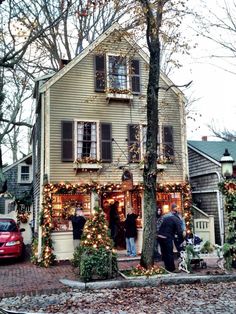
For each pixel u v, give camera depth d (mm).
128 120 14484
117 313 6211
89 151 13875
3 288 8164
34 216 17391
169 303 6871
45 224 12375
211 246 12641
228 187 10469
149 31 10250
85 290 8141
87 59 14344
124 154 14141
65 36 20312
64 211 13250
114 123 14266
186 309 6414
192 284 8727
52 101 13531
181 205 14445
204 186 16688
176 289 8172
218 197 15375
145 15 10219
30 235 17391
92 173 13594
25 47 11500
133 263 11406
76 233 11648
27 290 7883
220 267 9883
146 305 6750
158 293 7766
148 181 10102
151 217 9922
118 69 14781
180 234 9914
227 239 10078
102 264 8852
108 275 8898
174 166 14703
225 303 6797
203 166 16797
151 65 10453
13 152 30125
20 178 22906
